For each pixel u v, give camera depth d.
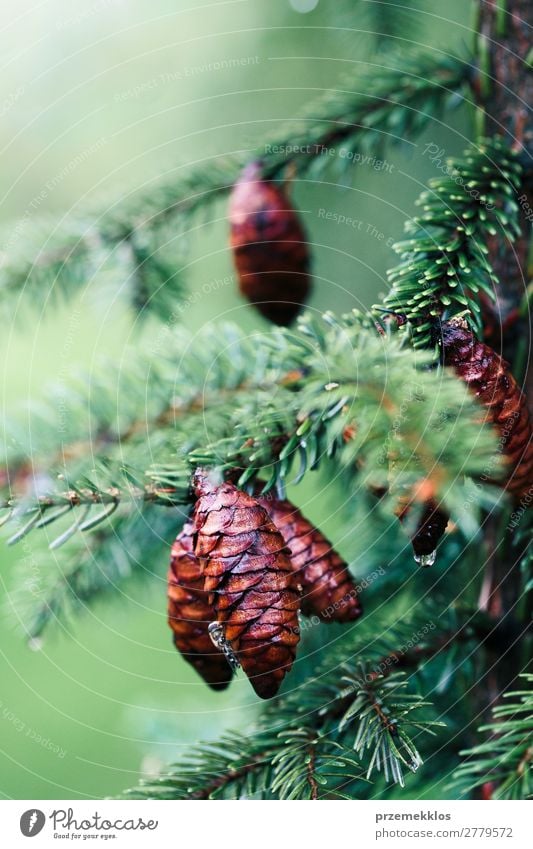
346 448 0.29
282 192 0.38
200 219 0.42
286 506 0.31
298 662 0.39
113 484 0.32
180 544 0.30
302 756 0.31
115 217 0.41
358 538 0.40
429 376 0.27
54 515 0.32
